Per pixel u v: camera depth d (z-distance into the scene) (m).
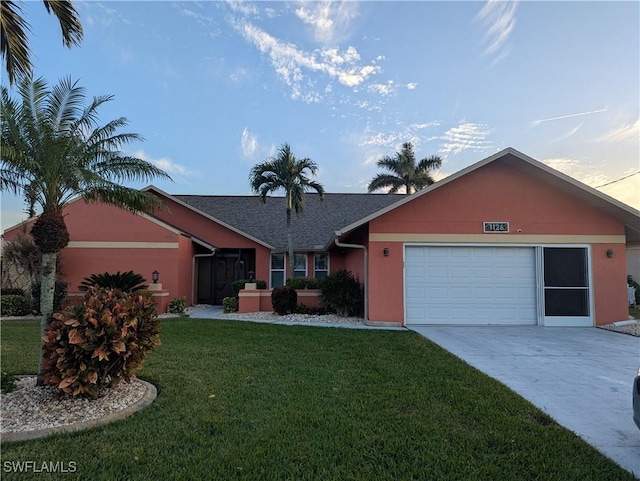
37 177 5.48
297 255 18.56
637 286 18.28
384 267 11.59
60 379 4.49
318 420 4.21
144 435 3.83
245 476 3.10
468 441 3.76
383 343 8.52
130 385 5.21
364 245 12.64
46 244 5.33
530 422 4.26
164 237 15.26
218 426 4.03
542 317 11.52
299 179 16.50
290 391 5.18
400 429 4.02
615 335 10.02
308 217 20.44
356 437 3.82
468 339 9.27
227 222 20.05
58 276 14.45
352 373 6.09
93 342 4.49
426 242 11.66
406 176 31.16
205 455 3.44
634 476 3.19
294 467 3.24
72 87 6.08
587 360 7.23
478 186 11.81
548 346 8.49
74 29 6.68
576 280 11.68
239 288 16.20
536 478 3.14
